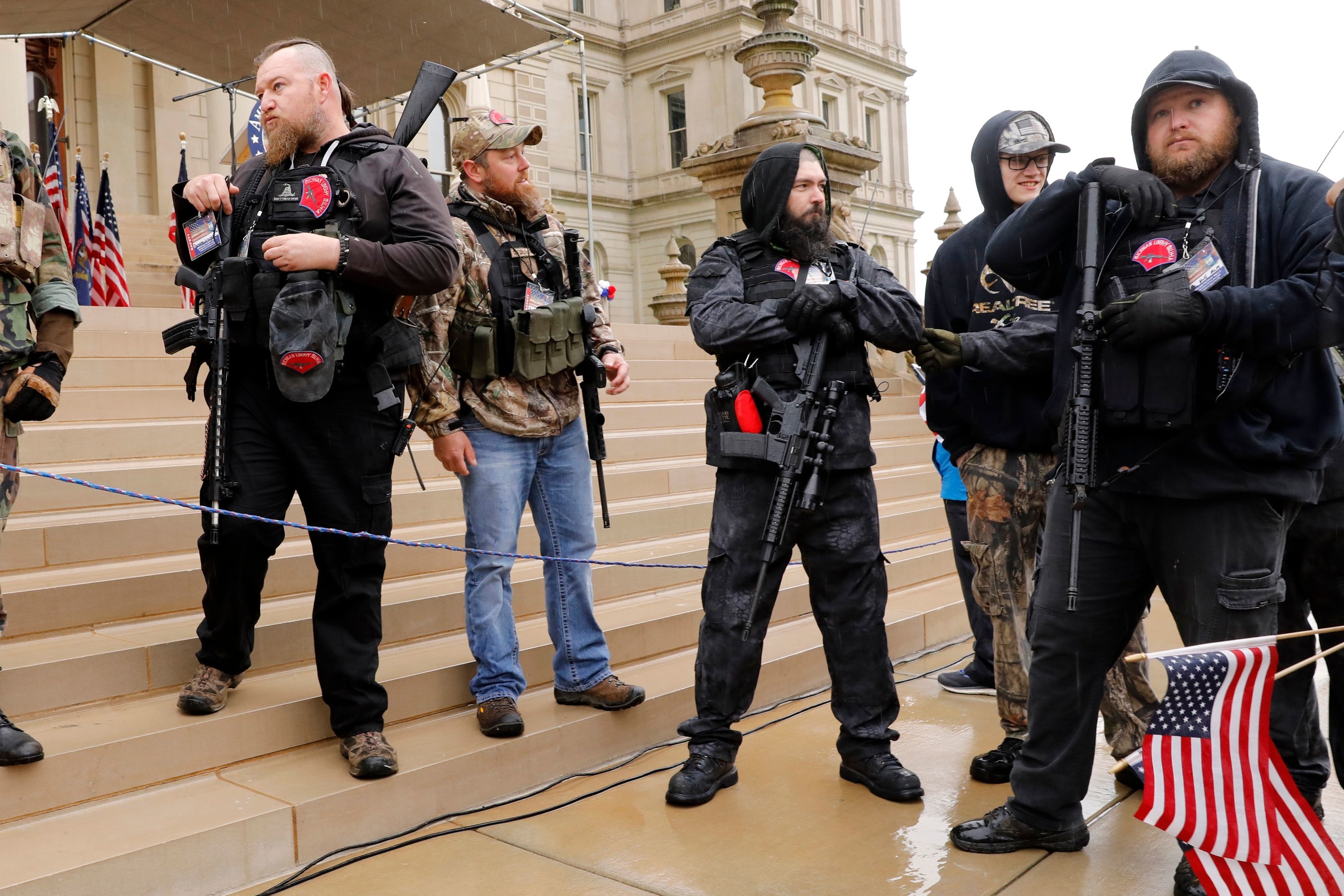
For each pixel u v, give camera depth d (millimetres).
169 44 8875
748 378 3256
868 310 3154
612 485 5844
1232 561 2520
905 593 5723
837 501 3266
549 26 9219
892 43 41750
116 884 2455
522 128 3445
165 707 3145
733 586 3281
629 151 38375
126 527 3891
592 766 3562
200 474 4480
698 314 3262
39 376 2812
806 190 3271
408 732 3395
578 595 3623
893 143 42031
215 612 3059
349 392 3002
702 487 6410
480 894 2654
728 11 35531
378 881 2723
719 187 10672
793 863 2830
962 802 3246
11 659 3100
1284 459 2473
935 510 7047
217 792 2865
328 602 3064
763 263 3324
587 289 3727
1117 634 2789
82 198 10227
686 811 3182
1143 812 2311
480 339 3316
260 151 9594
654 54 37375
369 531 3055
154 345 5641
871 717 3346
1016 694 3414
